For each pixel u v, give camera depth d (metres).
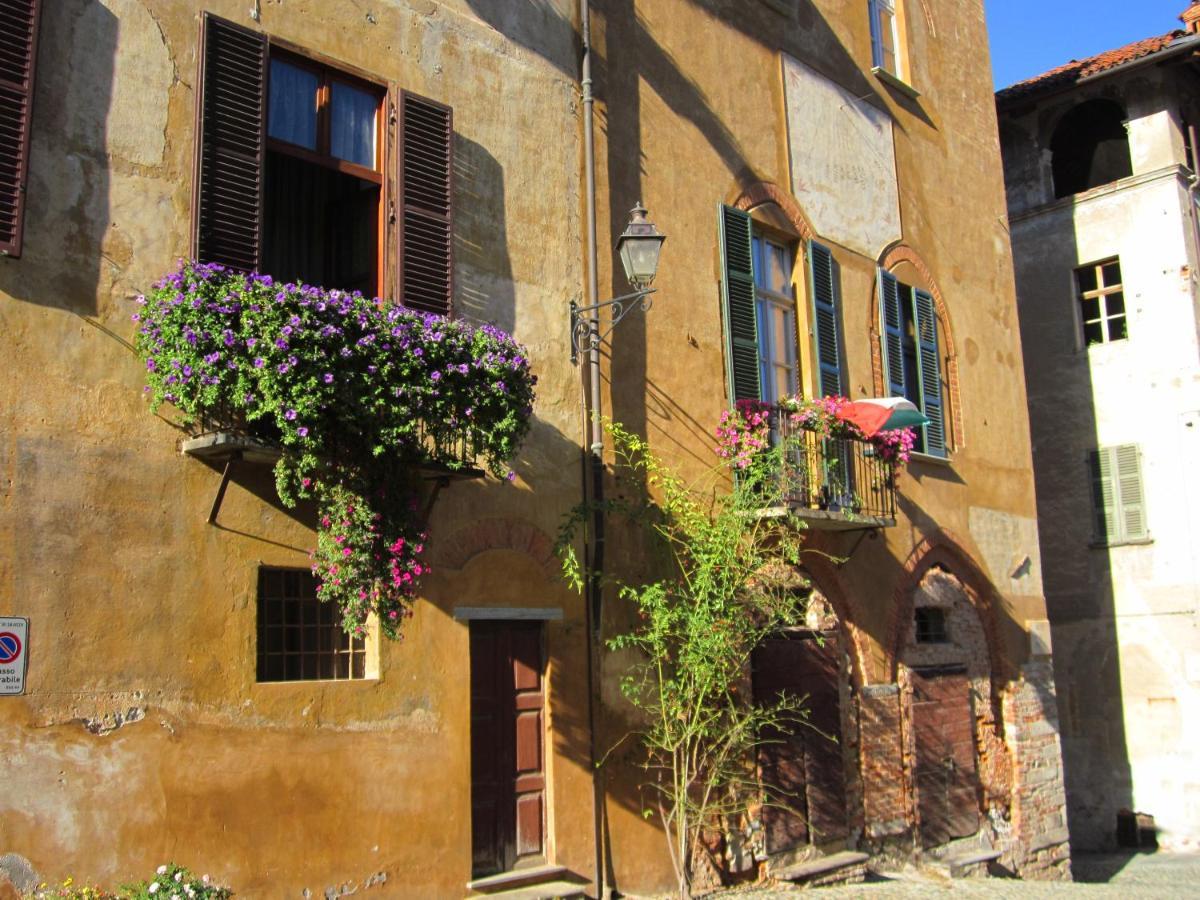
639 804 11.20
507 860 10.20
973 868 14.98
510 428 9.34
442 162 10.30
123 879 7.71
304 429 7.99
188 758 8.13
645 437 11.95
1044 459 21.69
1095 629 20.73
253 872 8.35
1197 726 19.52
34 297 7.82
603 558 11.21
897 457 14.11
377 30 10.15
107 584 7.91
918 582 15.38
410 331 8.73
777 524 12.45
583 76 11.95
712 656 10.98
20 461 7.62
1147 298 20.89
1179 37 21.34
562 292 11.38
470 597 10.09
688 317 12.71
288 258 9.77
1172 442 20.31
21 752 7.39
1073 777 20.64
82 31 8.27
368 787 9.10
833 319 14.61
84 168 8.16
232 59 8.92
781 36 14.86
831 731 13.57
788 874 12.43
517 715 10.50
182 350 7.89
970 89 18.77
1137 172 21.42
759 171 14.08
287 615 9.14
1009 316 18.53
